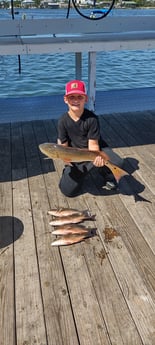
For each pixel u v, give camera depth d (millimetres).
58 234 1597
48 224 1688
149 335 1116
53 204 1859
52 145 1575
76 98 1652
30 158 2422
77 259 1456
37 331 1139
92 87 3146
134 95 3908
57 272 1386
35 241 1569
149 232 1631
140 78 6504
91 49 2936
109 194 1963
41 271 1392
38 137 2783
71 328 1146
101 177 2145
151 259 1455
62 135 1813
